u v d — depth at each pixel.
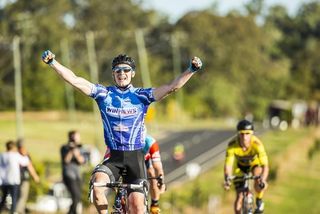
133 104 15.80
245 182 25.30
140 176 15.91
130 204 15.55
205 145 136.75
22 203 33.50
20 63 197.38
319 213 78.50
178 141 144.25
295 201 83.88
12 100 187.88
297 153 119.25
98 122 181.00
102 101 15.77
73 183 32.62
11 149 32.50
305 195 87.38
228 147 25.09
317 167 106.88
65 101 193.12
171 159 118.50
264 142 131.75
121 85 15.83
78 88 15.55
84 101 194.00
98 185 15.29
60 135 147.38
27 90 188.50
